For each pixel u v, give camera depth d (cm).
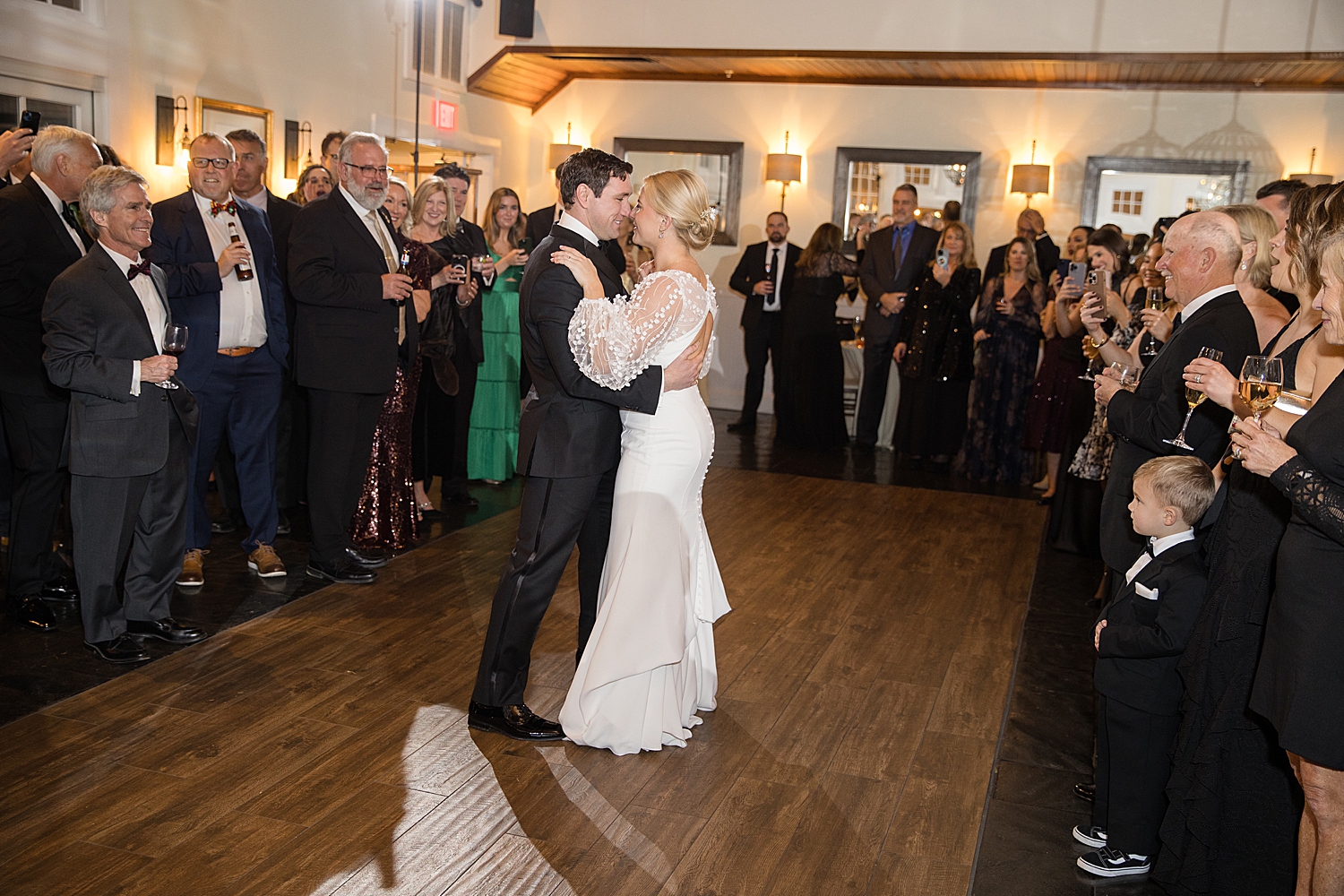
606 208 294
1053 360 640
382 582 442
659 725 303
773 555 520
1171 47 847
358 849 249
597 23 942
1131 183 960
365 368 424
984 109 980
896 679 370
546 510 301
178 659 353
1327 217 214
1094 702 356
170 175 663
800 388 815
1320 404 196
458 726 316
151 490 356
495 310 607
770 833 265
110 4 608
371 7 836
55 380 324
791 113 1022
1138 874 253
